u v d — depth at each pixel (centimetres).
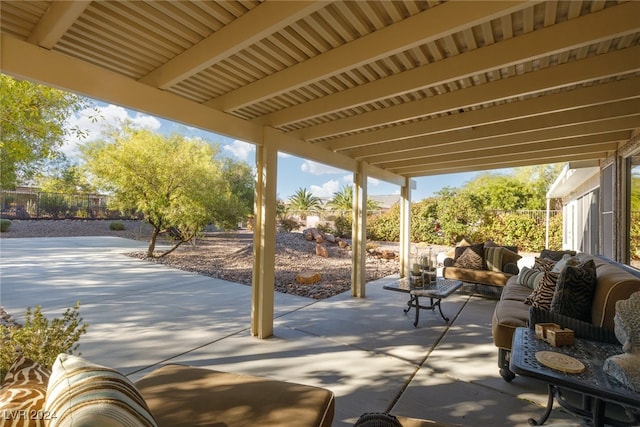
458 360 321
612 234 515
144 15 212
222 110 342
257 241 393
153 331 389
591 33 206
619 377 158
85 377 93
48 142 453
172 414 142
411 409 237
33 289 571
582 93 318
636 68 246
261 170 397
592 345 205
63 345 222
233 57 268
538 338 215
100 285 623
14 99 376
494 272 607
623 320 175
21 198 1514
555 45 218
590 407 211
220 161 1094
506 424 221
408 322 441
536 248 1101
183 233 1000
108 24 222
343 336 384
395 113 370
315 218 1455
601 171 578
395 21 219
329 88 329
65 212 1599
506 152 539
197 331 393
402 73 290
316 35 238
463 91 323
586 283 254
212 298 551
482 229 1164
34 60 215
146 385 167
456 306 531
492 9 185
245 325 418
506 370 279
